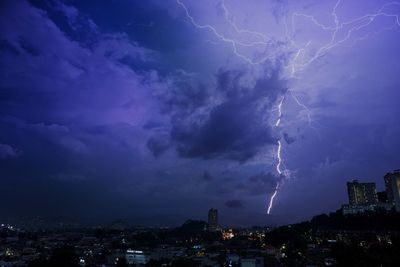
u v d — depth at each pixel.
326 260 128.62
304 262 134.12
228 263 144.38
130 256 179.38
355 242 150.25
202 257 163.25
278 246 192.75
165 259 155.38
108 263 162.12
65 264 105.75
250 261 135.00
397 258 100.38
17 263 141.25
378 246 120.06
